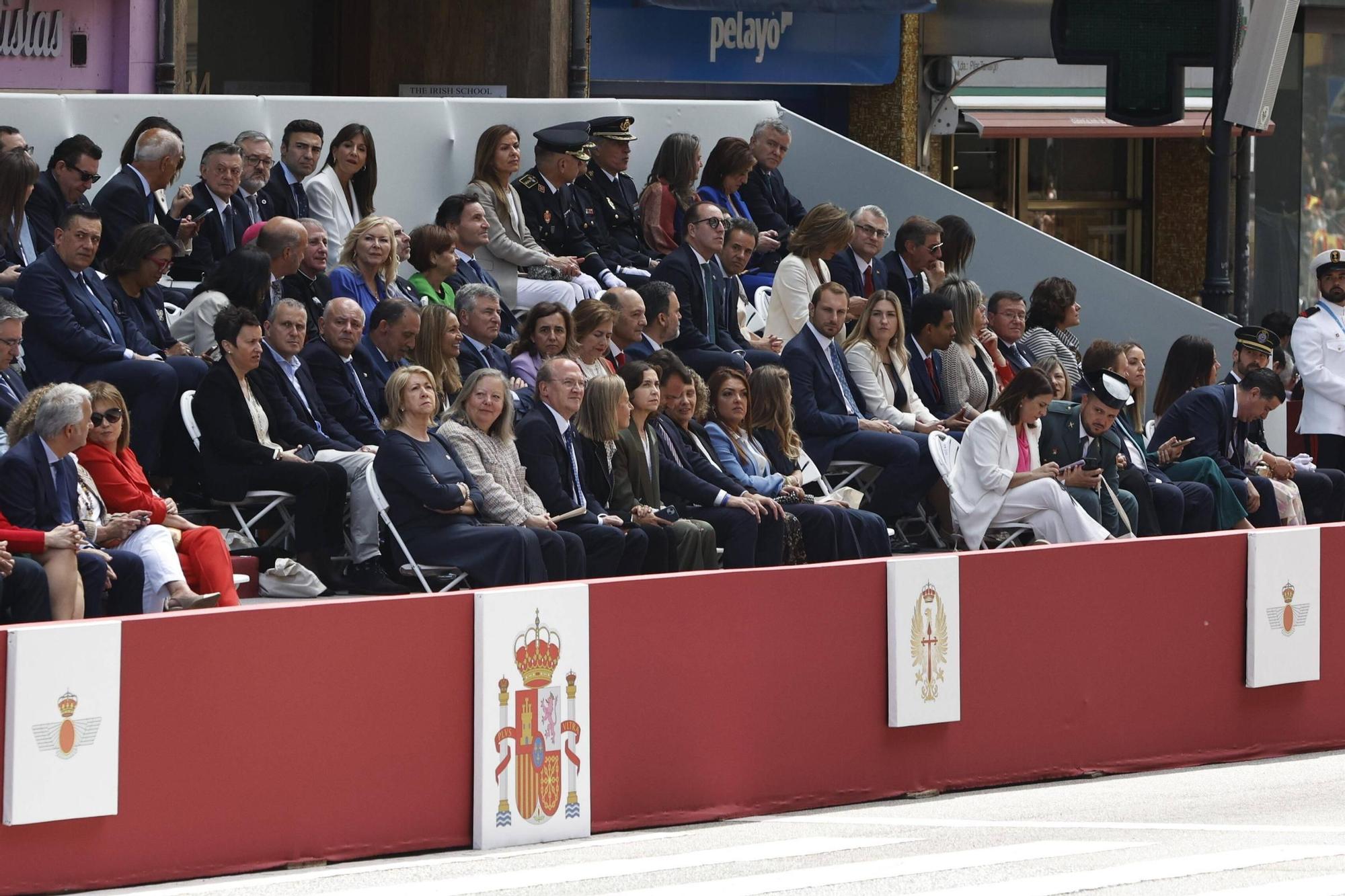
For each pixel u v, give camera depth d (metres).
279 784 28.62
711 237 49.19
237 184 46.16
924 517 47.12
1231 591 39.12
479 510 38.50
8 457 33.28
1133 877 25.75
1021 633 36.31
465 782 30.33
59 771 26.66
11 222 41.34
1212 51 47.44
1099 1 47.38
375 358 42.47
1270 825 30.81
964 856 27.69
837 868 26.84
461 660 30.25
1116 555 37.50
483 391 38.75
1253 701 39.62
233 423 38.59
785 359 47.09
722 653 32.75
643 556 39.81
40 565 32.69
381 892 25.73
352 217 49.34
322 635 28.97
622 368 41.53
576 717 31.19
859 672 34.34
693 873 26.77
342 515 38.81
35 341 38.66
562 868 27.50
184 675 27.75
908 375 48.72
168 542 35.50
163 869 27.64
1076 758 37.12
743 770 33.00
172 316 43.44
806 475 45.31
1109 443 46.34
